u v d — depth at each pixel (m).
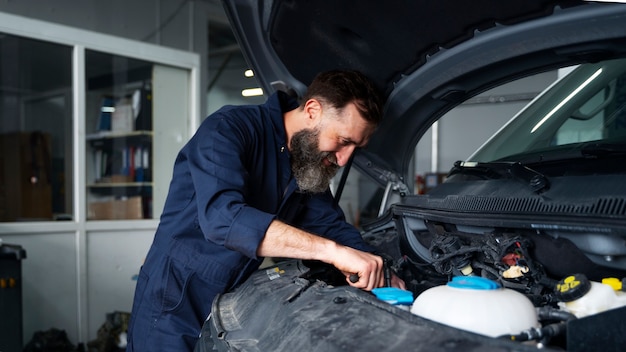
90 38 3.76
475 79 1.46
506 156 1.44
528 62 1.33
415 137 1.79
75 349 3.64
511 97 6.71
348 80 1.30
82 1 4.15
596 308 0.76
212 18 5.41
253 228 1.06
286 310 0.90
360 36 1.40
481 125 7.27
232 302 1.21
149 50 4.11
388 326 0.71
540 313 0.76
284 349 0.79
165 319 1.40
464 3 1.15
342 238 1.59
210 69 7.44
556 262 1.01
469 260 1.12
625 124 1.24
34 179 4.19
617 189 0.91
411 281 1.33
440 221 1.20
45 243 3.62
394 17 1.28
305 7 1.31
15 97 4.42
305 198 1.60
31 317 3.54
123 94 4.20
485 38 1.26
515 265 1.02
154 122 4.33
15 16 3.39
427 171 7.73
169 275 1.40
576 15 1.07
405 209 1.39
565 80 1.57
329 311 0.82
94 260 3.88
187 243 1.40
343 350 0.68
